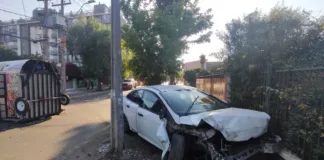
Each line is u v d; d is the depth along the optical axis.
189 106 4.29
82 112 10.34
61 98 10.09
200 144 3.46
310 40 4.05
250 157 3.60
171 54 10.05
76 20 25.72
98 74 24.73
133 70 11.09
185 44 10.59
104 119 8.62
